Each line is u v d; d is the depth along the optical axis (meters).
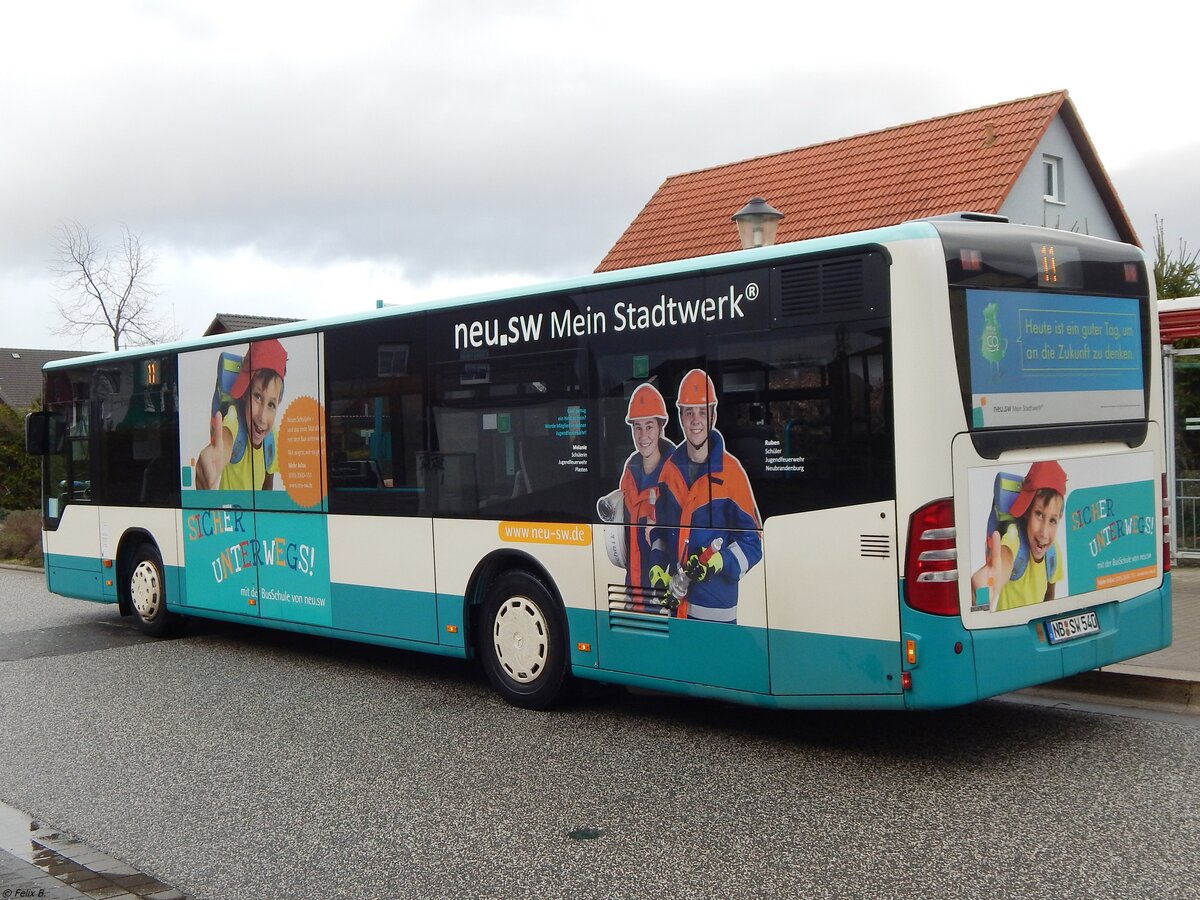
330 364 9.89
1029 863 5.10
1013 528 6.41
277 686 9.70
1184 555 13.51
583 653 7.94
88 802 6.64
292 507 10.32
